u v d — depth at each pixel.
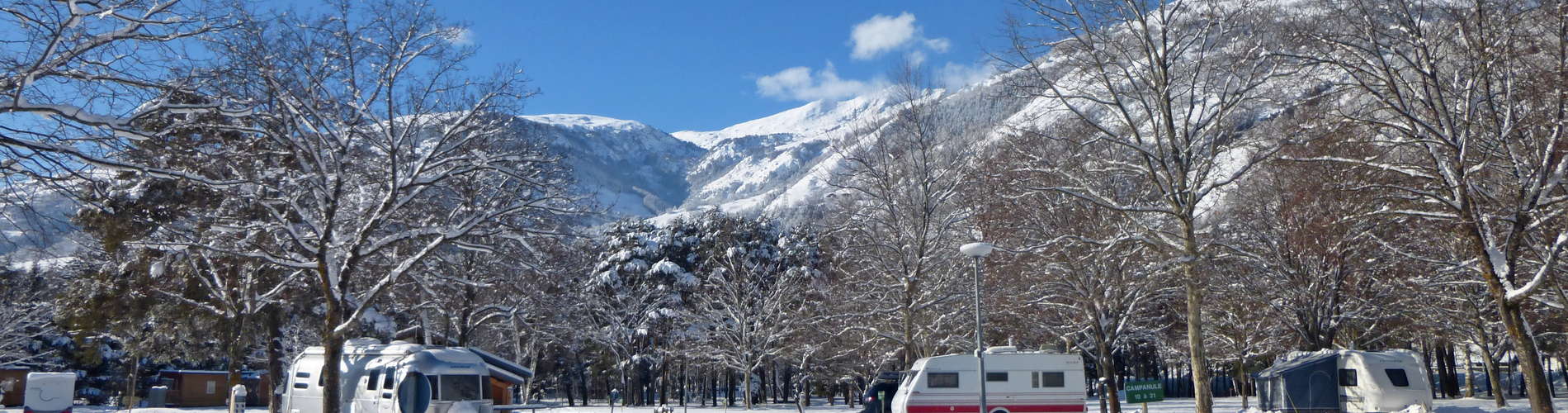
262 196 24.47
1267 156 21.70
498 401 31.72
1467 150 20.41
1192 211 22.52
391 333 36.22
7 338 46.50
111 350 60.59
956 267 35.25
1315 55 21.16
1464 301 31.83
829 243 39.84
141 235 25.69
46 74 12.41
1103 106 24.14
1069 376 28.61
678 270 58.44
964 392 28.55
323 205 24.12
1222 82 22.50
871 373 50.38
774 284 51.16
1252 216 32.22
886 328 36.72
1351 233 28.41
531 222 29.62
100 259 33.62
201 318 35.66
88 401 60.75
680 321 55.75
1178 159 22.53
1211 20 22.34
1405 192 21.36
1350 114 21.33
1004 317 35.97
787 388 74.94
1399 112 19.70
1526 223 19.62
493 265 35.94
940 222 34.44
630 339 53.12
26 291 43.69
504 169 24.48
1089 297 31.38
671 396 75.75
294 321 40.00
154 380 62.66
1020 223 31.23
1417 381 27.67
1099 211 29.95
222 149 18.11
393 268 29.48
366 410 24.73
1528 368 19.09
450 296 36.19
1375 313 32.31
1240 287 31.69
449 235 23.73
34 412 21.69
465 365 24.83
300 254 26.41
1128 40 23.14
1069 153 28.45
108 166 13.34
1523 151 21.62
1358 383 28.02
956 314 34.59
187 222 26.53
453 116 25.16
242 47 19.95
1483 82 20.73
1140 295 31.80
